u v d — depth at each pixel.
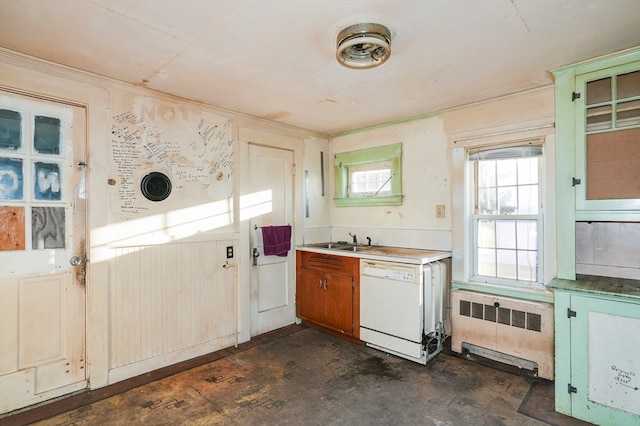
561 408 2.05
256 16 1.63
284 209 3.64
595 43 1.91
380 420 2.01
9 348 2.05
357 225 3.91
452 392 2.32
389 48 1.76
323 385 2.42
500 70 2.27
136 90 2.54
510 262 2.82
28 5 1.53
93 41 1.88
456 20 1.67
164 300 2.70
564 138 2.19
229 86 2.54
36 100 2.14
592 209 2.10
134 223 2.54
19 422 1.98
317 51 2.00
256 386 2.41
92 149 2.34
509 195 2.83
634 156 1.97
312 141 3.95
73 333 2.27
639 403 1.82
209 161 2.98
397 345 2.81
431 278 2.85
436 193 3.23
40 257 2.16
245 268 3.23
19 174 2.09
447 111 3.13
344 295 3.22
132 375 2.53
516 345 2.61
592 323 1.95
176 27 1.73
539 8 1.57
